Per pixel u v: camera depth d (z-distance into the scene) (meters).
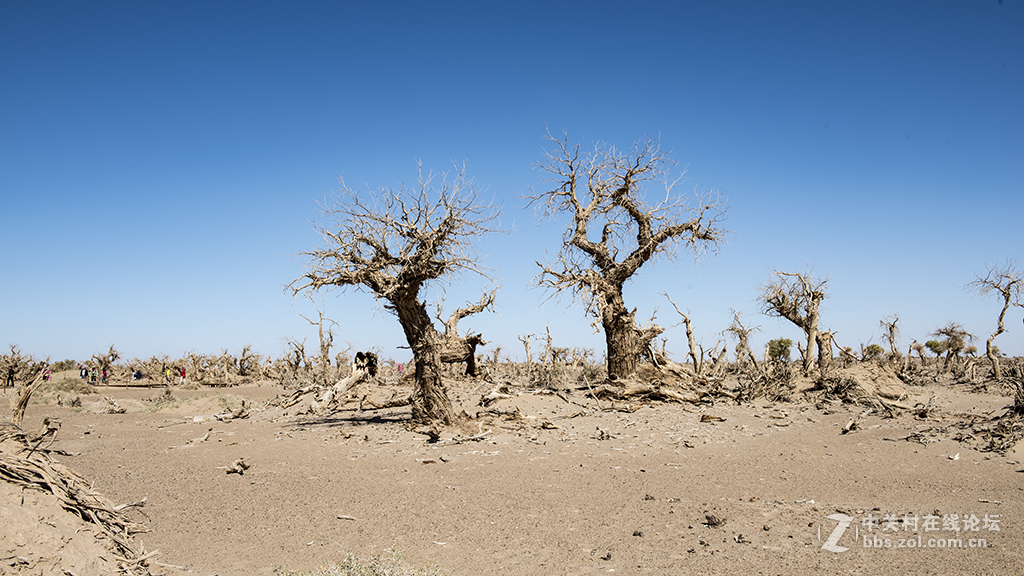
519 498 10.84
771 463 13.68
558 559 7.80
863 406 23.33
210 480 12.70
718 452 15.05
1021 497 10.50
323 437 18.33
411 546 8.37
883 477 12.20
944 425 17.56
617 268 27.25
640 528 9.00
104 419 25.11
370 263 17.78
